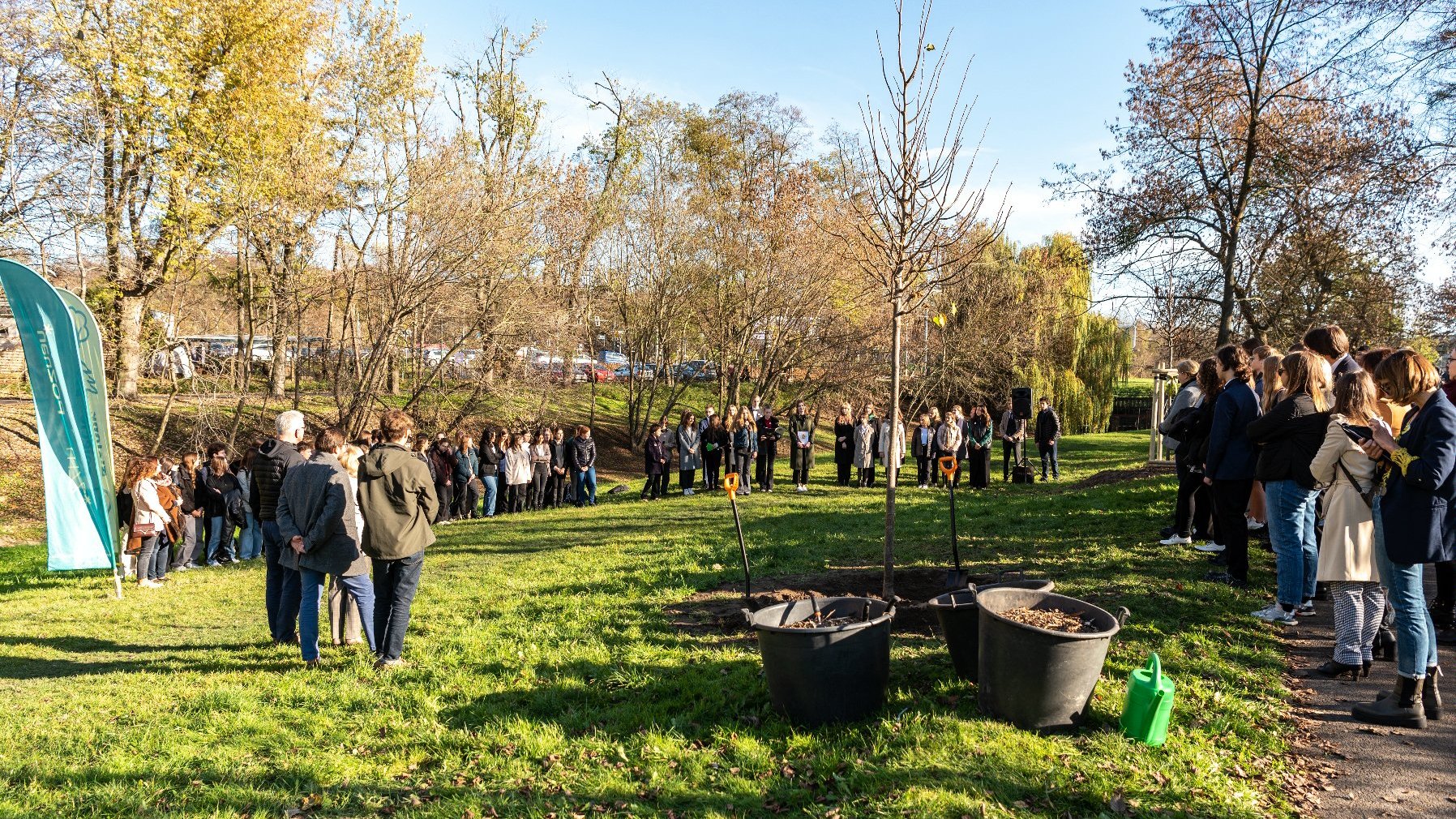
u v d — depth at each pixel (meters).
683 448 19.20
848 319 30.83
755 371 33.22
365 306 22.70
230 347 24.42
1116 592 7.12
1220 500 7.35
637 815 3.87
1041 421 19.78
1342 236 18.06
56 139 18.56
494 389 24.39
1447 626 6.02
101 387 9.89
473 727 5.14
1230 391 7.32
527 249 23.86
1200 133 18.84
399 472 6.25
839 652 4.60
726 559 9.82
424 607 8.40
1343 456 5.11
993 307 32.16
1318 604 6.78
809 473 22.03
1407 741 4.42
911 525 11.96
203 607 9.41
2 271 9.36
